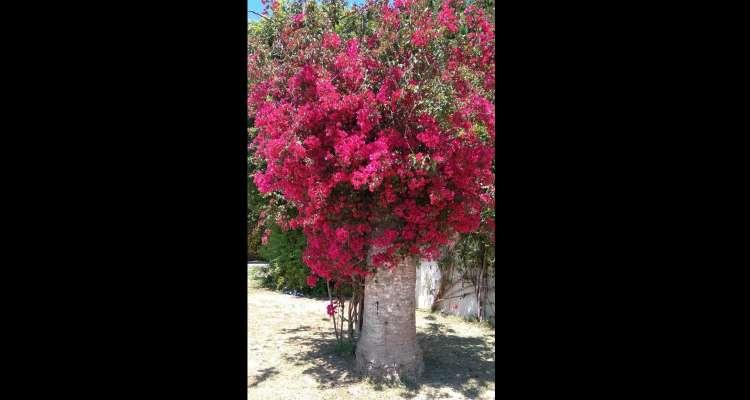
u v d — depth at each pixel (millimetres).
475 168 3861
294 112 4102
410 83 3812
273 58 4668
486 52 4309
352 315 5441
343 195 4004
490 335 5664
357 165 3846
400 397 3922
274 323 6211
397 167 3730
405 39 4031
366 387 4129
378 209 4059
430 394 3982
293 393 4000
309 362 4746
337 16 4586
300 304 7270
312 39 4195
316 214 4031
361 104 3875
